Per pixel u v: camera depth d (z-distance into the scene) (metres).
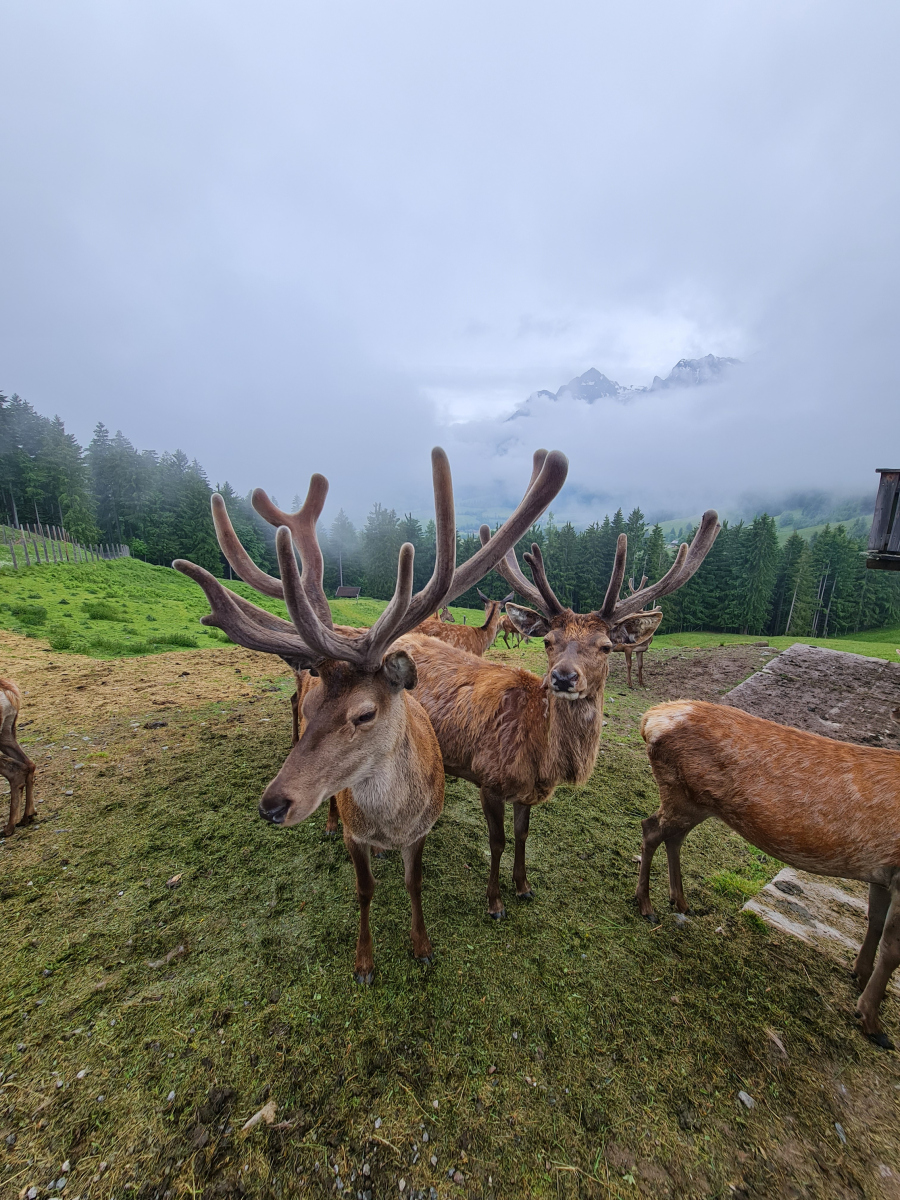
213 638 12.88
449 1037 2.35
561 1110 2.09
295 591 1.84
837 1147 2.01
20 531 37.94
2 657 8.98
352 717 2.04
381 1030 2.37
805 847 2.64
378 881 3.36
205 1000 2.49
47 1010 2.42
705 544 3.29
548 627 3.23
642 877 3.15
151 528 57.12
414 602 2.17
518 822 3.24
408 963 2.72
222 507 2.52
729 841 4.04
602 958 2.82
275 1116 2.02
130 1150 1.90
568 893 3.34
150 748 5.22
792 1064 2.31
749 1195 1.86
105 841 3.70
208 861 3.50
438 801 2.64
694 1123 2.07
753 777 2.75
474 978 2.65
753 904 3.29
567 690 2.67
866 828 2.50
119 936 2.86
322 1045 2.29
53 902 3.10
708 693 8.55
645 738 3.16
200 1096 2.08
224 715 6.20
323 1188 1.82
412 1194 1.82
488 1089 2.15
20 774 3.80
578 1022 2.45
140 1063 2.19
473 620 29.50
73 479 57.16
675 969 2.78
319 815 4.09
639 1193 1.85
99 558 30.27
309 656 2.14
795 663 10.04
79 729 5.68
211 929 2.92
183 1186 1.81
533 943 2.90
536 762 2.98
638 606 3.30
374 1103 2.08
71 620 13.54
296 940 2.86
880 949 2.44
